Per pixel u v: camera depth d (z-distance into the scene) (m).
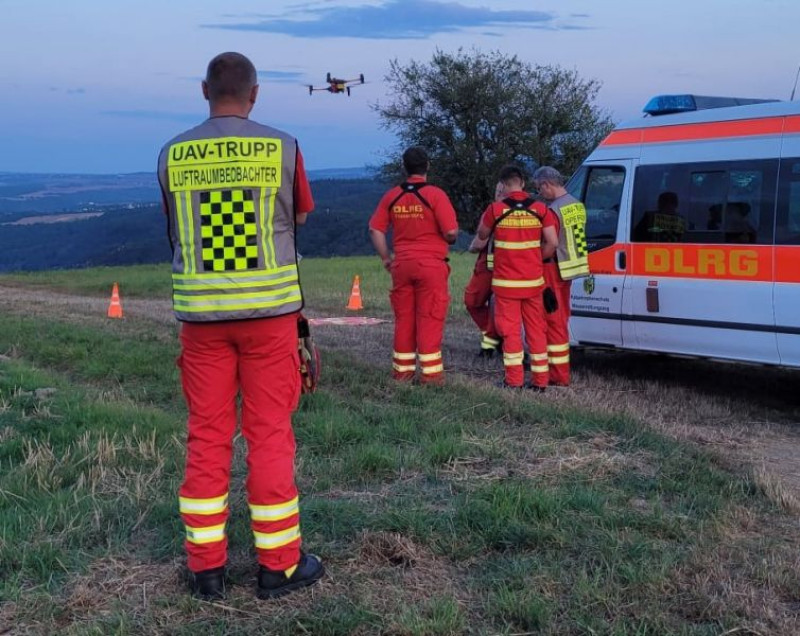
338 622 3.49
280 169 3.63
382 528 4.37
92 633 3.38
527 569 3.97
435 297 7.84
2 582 3.82
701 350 7.86
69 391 7.52
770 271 7.32
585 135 39.81
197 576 3.71
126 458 5.55
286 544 3.72
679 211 7.97
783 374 9.41
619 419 6.62
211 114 3.71
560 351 8.37
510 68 39.34
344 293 18.50
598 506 4.71
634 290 8.32
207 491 3.69
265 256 3.59
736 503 4.95
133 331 12.02
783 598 3.81
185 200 3.58
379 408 6.96
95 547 4.20
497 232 7.96
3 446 5.80
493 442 5.98
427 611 3.60
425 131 39.47
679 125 8.12
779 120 7.39
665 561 4.00
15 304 17.22
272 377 3.68
